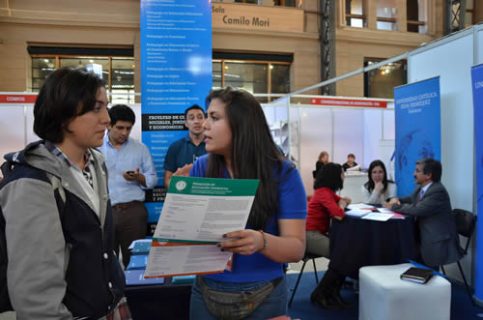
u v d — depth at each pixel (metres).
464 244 3.31
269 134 1.07
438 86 3.35
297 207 1.05
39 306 0.76
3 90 8.68
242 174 1.02
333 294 2.96
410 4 11.62
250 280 1.04
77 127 0.90
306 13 10.55
